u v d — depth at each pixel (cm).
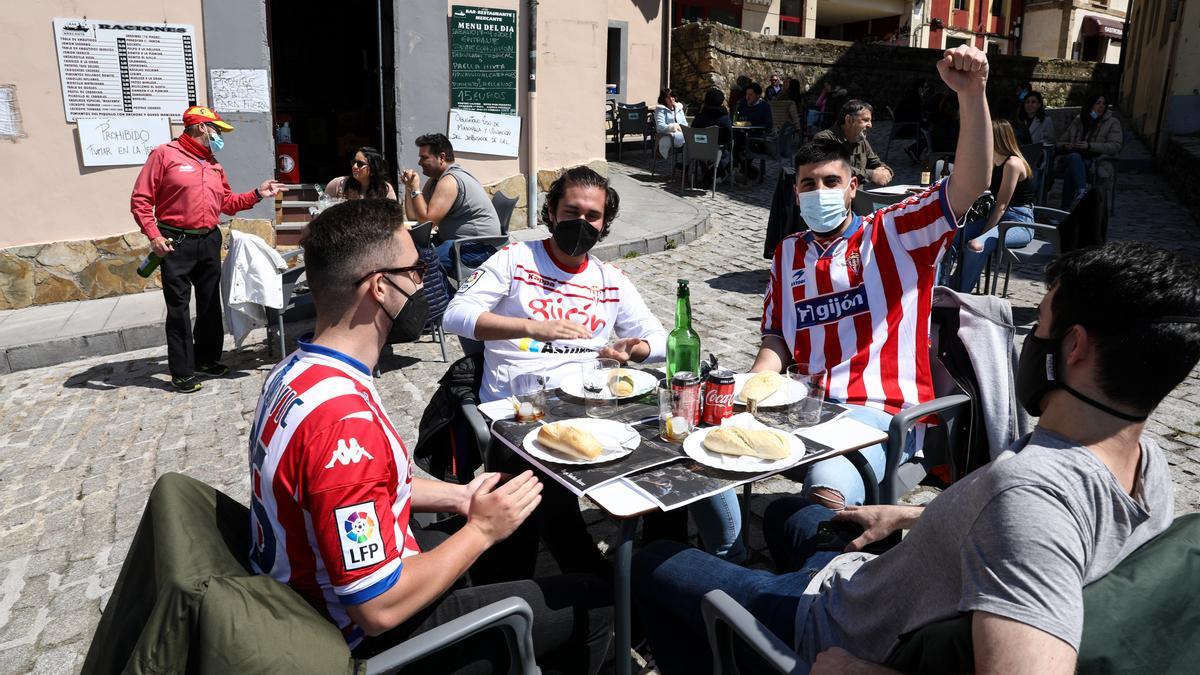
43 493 390
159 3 730
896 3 2780
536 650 190
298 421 152
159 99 743
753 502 361
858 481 254
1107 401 118
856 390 289
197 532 155
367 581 150
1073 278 120
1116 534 118
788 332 311
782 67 2030
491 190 935
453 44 880
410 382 530
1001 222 625
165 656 135
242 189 795
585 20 961
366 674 150
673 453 221
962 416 279
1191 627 119
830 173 292
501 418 258
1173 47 1381
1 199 693
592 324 306
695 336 285
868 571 153
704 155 1191
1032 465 118
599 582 205
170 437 457
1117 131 1023
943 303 283
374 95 1262
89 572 320
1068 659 108
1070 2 3161
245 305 547
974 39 3075
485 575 258
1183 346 112
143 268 514
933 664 125
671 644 206
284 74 1263
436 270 559
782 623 176
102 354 623
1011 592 112
